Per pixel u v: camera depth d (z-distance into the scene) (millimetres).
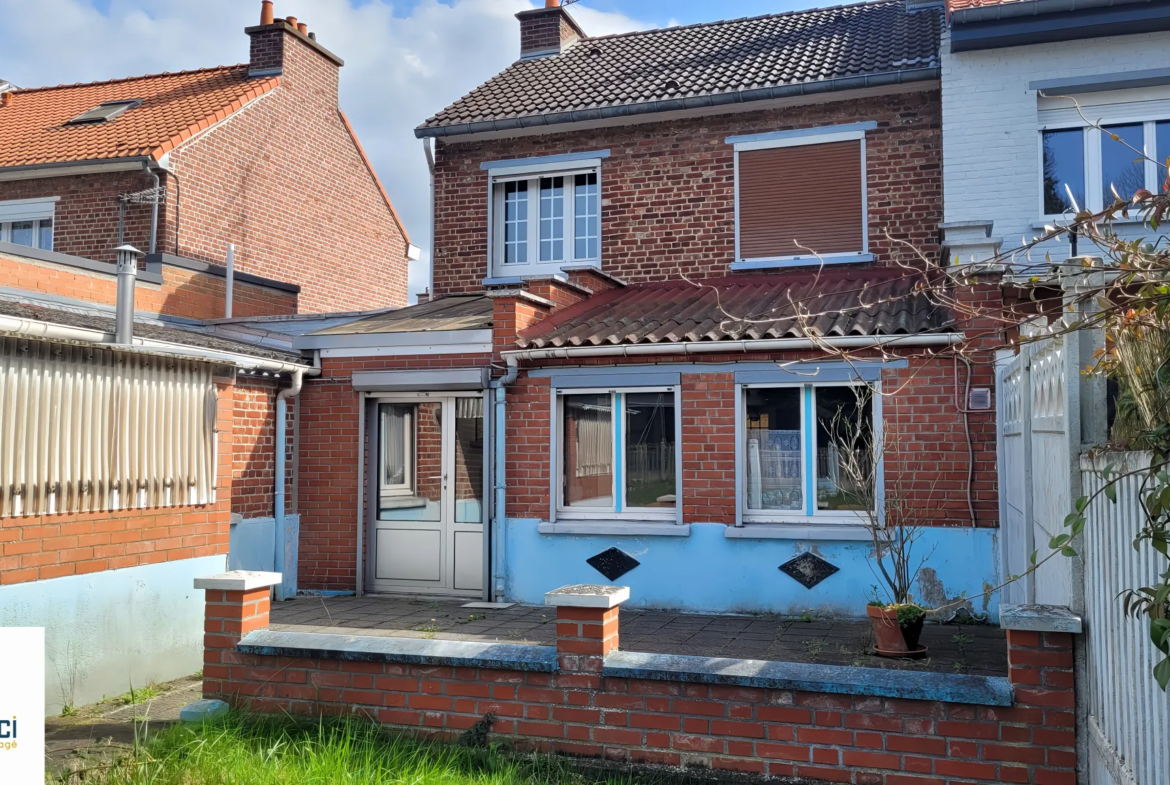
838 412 10039
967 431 9516
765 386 10211
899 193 12766
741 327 10281
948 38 11852
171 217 15414
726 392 10250
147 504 7781
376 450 11867
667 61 15148
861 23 15078
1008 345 4742
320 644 6242
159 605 7879
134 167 15336
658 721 5535
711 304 11664
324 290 19625
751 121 13484
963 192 11688
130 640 7578
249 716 6176
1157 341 3744
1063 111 11609
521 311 11062
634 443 10727
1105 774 4336
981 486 9484
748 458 10328
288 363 11164
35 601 6793
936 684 5000
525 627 9492
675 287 13180
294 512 11836
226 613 6508
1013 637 4910
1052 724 4809
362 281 21156
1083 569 4777
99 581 7316
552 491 10828
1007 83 11641
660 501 10594
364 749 5484
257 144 17562
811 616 9852
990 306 9273
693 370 10359
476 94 15484
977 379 9508
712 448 10273
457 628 9469
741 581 10109
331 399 11844
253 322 13852
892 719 5086
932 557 9586
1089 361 4809
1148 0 10867
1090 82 11312
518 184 14773
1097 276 4738
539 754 5680
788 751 5270
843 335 9719
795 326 9938
